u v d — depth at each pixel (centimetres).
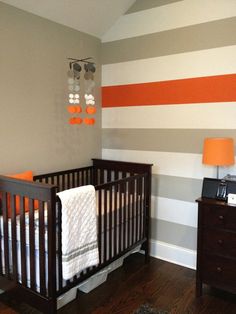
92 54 325
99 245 231
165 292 242
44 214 185
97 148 345
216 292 244
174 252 298
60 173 290
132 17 308
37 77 270
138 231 287
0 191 207
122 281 259
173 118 291
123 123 329
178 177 293
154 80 300
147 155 313
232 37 252
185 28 276
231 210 219
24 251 198
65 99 300
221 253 227
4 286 214
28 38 258
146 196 293
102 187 226
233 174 260
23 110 260
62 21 285
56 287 189
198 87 274
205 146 241
